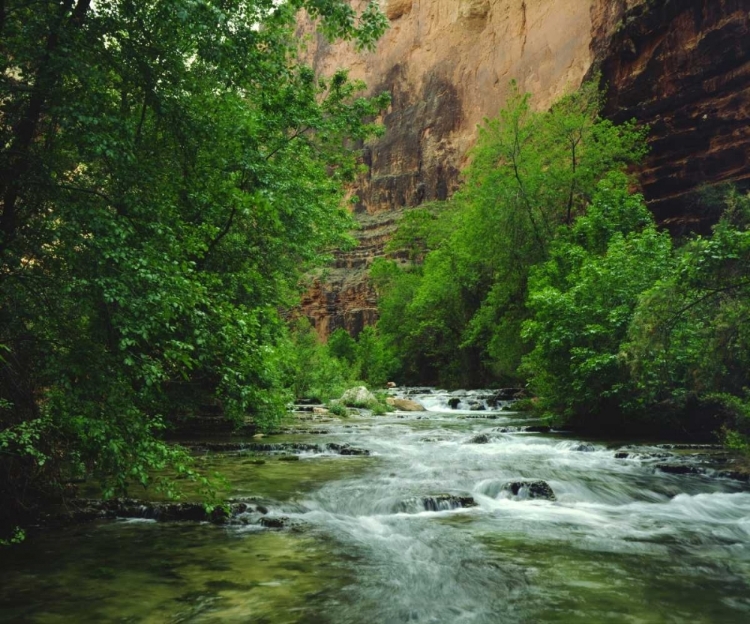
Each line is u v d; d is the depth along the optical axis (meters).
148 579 4.89
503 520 7.37
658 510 8.04
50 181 4.98
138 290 4.95
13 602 4.34
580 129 28.00
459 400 29.59
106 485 5.47
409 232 55.59
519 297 27.20
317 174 16.22
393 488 8.77
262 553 5.70
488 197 28.08
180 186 6.43
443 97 84.56
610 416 16.23
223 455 11.76
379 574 5.20
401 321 52.22
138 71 5.75
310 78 14.83
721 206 27.53
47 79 4.87
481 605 4.54
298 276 17.23
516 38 73.12
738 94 28.88
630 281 15.55
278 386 13.45
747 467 10.28
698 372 10.73
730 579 5.18
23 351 5.33
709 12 29.61
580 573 5.33
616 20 39.88
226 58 6.09
